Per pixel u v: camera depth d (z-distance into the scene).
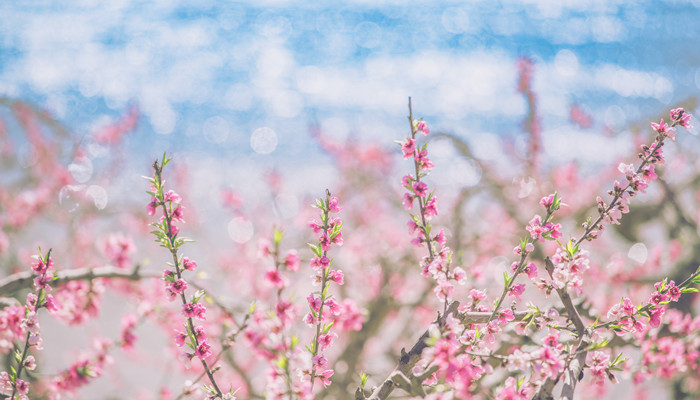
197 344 1.76
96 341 2.98
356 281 4.93
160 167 1.70
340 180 6.59
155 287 4.09
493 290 4.43
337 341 4.91
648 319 1.66
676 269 4.71
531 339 2.33
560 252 1.62
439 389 1.50
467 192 4.89
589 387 4.41
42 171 5.90
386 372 4.29
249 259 5.58
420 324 4.94
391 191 6.20
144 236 6.78
